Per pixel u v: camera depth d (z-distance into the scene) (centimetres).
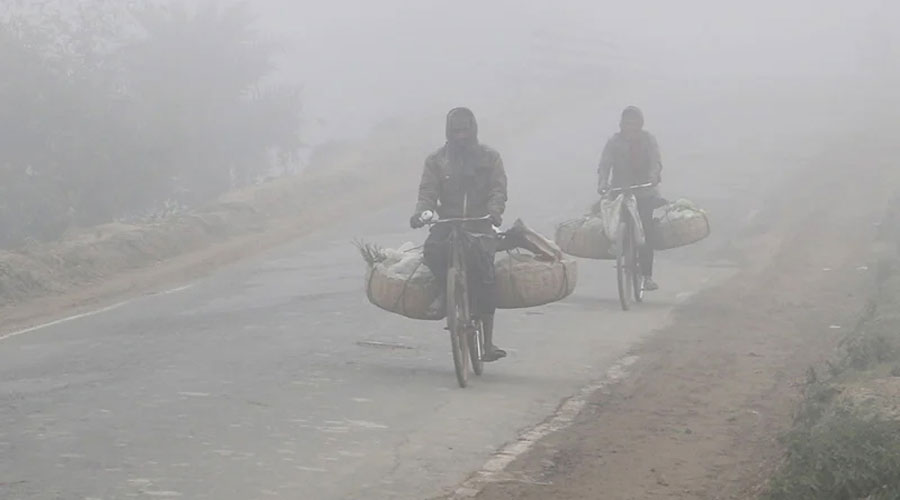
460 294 1759
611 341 2145
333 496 1212
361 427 1501
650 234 2578
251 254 3334
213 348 2020
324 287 2731
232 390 1692
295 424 1503
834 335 2200
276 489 1227
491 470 1328
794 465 1189
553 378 1833
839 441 1185
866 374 1611
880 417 1312
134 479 1247
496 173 1784
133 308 2480
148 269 3148
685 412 1627
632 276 2553
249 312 2398
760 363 1958
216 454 1355
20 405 1585
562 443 1452
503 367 1916
